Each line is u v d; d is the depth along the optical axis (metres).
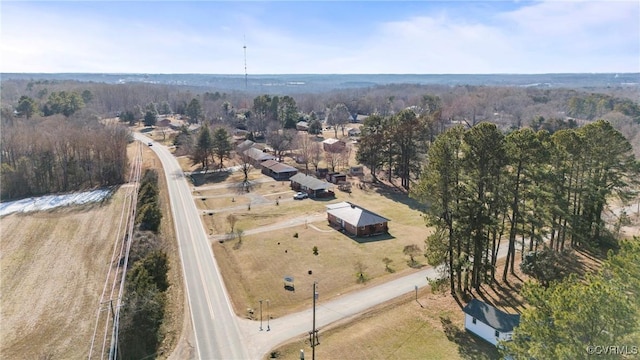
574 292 20.34
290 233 61.56
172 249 55.91
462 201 37.94
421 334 35.16
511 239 42.44
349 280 46.50
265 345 34.62
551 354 20.34
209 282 46.34
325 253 53.97
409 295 42.62
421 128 85.06
